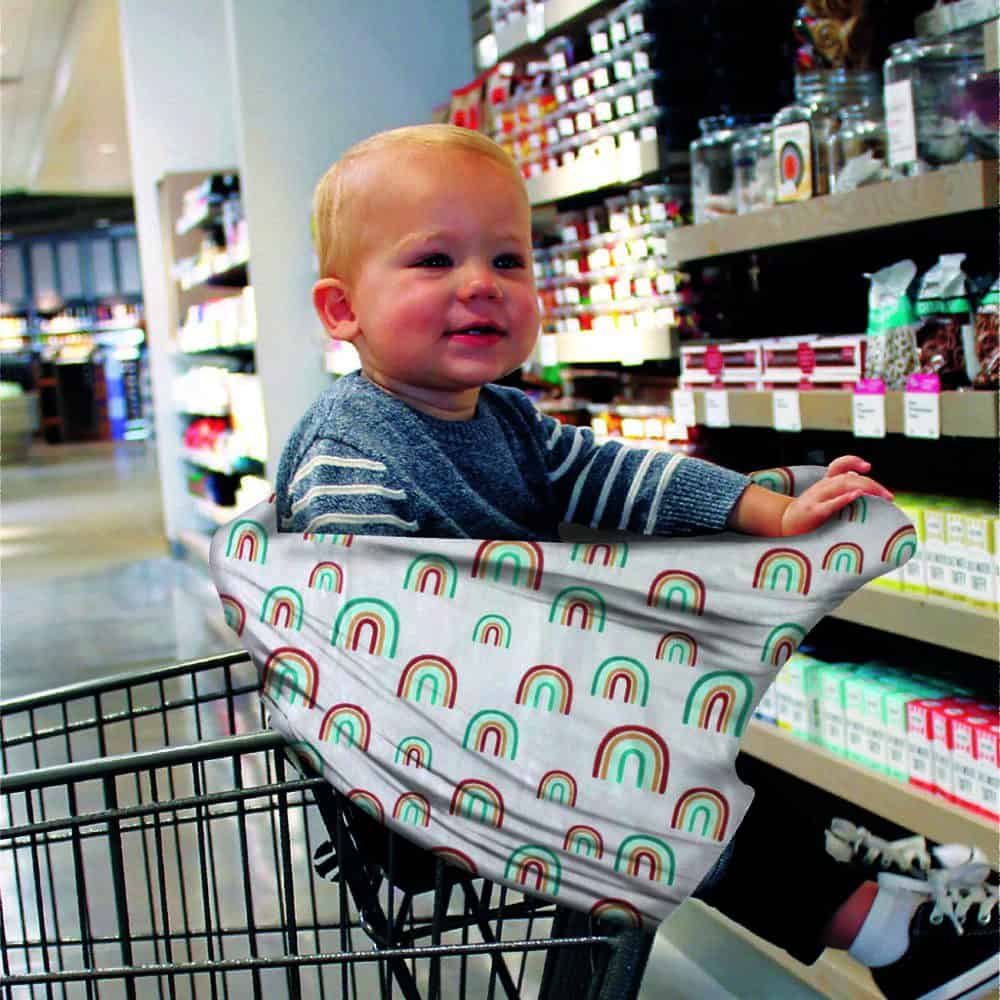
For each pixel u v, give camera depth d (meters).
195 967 1.43
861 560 1.28
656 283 3.46
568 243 3.95
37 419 23.97
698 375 3.10
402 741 1.24
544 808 1.23
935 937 1.83
